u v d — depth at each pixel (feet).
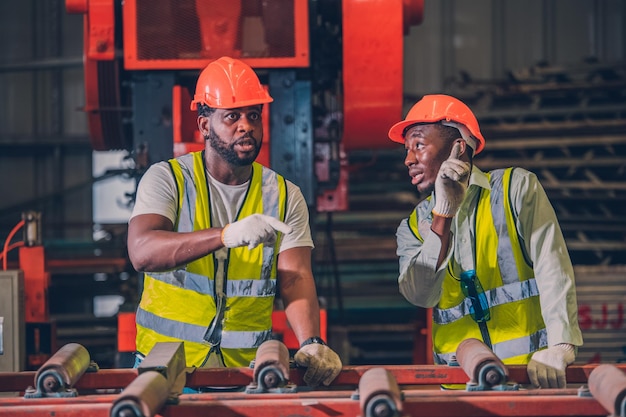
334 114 19.34
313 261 18.48
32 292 20.04
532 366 11.54
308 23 17.99
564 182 29.37
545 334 12.82
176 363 10.64
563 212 29.04
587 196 28.89
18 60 34.27
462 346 11.20
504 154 30.09
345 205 19.92
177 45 17.98
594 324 25.73
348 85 18.38
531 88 30.68
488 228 12.76
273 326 17.80
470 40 34.35
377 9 18.21
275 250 12.55
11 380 11.18
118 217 34.35
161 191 12.22
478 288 12.76
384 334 27.12
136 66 17.95
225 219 12.44
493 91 30.99
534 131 29.60
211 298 12.38
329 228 22.76
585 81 31.07
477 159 29.89
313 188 18.35
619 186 28.86
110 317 27.89
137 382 9.50
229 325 12.43
